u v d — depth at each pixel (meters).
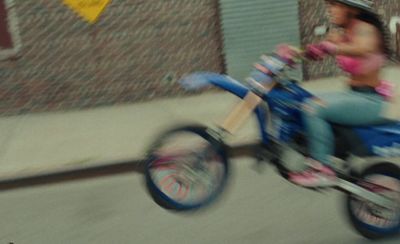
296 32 9.77
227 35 9.57
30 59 9.16
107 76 9.38
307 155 4.15
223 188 4.24
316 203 5.22
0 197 6.05
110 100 9.43
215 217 5.01
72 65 9.27
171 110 8.77
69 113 9.11
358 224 4.33
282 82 4.10
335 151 4.25
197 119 8.13
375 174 4.25
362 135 4.20
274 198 5.39
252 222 4.87
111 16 9.26
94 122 8.41
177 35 9.48
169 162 4.14
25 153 7.14
